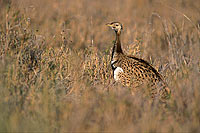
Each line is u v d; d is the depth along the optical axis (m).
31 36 29.52
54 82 24.97
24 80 24.81
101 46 39.25
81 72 27.28
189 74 24.59
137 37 35.34
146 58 34.56
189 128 19.69
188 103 22.05
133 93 23.84
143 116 20.27
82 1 57.44
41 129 18.30
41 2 49.56
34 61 27.05
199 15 43.94
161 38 40.91
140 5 56.78
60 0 54.38
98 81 27.36
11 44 27.81
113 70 27.44
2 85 22.36
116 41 28.58
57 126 19.30
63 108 20.77
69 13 48.97
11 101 21.14
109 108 20.78
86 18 47.47
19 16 30.66
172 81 25.45
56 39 32.25
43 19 44.53
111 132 18.77
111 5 57.25
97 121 19.98
